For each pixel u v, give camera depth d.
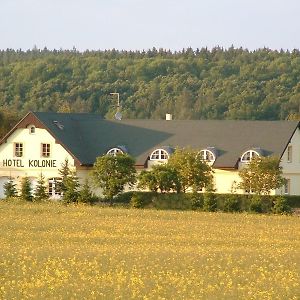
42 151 155.50
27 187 134.12
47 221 100.88
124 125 162.75
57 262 67.88
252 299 54.94
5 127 183.25
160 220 104.06
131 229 93.75
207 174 137.12
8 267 65.75
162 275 62.94
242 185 139.88
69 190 130.50
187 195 124.88
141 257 70.69
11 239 84.00
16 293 56.00
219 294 56.16
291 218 109.81
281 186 139.62
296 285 59.47
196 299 54.56
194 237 87.56
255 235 90.31
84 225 97.12
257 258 71.25
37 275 62.66
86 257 70.44
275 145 149.12
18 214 109.00
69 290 56.97
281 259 70.88
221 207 121.88
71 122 163.25
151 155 153.75
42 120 155.62
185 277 62.31
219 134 155.00
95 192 146.12
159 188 130.62
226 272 64.62
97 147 158.38
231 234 90.69
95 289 57.19
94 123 164.00
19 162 156.62
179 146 154.25
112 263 67.62
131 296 55.34
